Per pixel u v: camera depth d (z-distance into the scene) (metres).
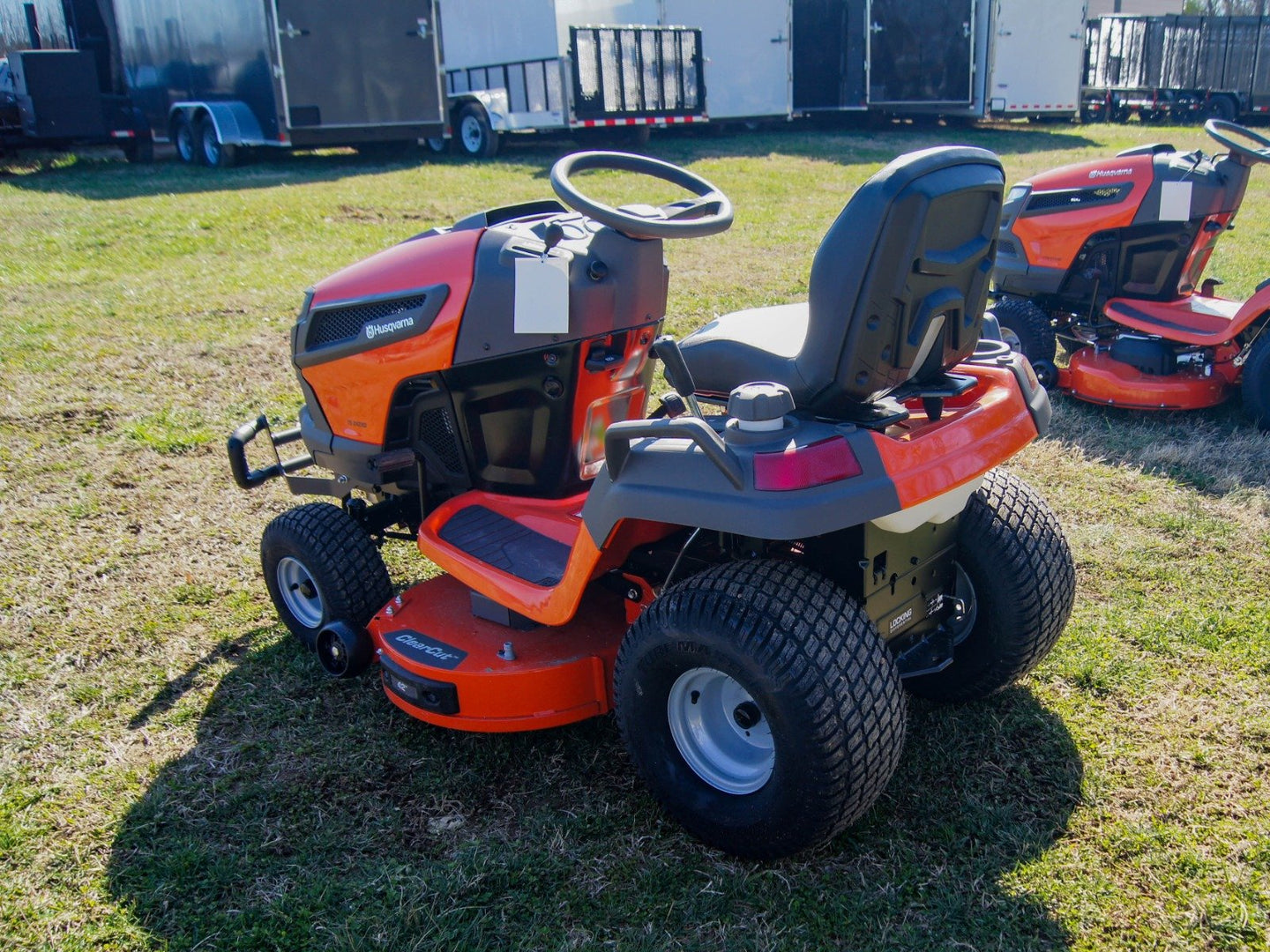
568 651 2.96
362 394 3.41
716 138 18.73
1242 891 2.47
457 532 3.18
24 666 3.62
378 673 3.52
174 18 15.52
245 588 4.13
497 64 16.77
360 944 2.41
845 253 2.37
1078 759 2.95
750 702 2.52
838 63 20.11
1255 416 5.41
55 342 7.17
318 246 10.08
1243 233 10.17
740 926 2.42
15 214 11.85
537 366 3.10
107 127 16.42
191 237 10.49
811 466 2.27
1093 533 4.30
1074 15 19.80
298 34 14.20
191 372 6.59
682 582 2.54
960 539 2.98
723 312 7.40
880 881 2.54
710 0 17.70
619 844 2.70
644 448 2.48
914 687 3.22
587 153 3.02
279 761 3.08
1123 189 5.71
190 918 2.52
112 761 3.11
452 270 3.12
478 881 2.58
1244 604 3.74
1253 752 2.96
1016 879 2.53
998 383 2.79
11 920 2.52
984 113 19.83
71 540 4.52
